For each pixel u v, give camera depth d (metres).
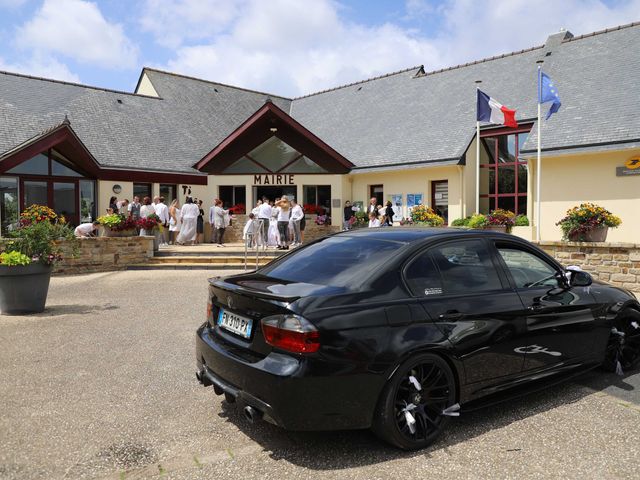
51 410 4.28
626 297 5.14
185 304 9.05
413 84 24.59
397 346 3.46
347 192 21.55
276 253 15.77
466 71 22.89
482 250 4.27
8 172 17.16
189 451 3.58
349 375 3.31
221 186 21.11
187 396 4.60
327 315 3.34
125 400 4.51
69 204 18.73
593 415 4.16
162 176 20.81
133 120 22.75
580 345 4.66
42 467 3.36
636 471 3.27
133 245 14.56
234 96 28.41
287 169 21.12
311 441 3.72
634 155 14.47
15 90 20.61
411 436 3.56
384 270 3.75
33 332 6.94
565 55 19.61
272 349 3.39
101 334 6.85
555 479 3.18
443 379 3.74
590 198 15.43
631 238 14.65
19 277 8.03
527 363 4.21
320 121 26.34
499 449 3.58
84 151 18.14
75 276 12.85
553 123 16.56
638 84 16.20
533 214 16.70
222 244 18.55
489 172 19.14
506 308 4.07
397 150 20.55
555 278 4.63
